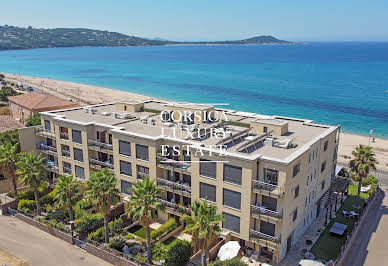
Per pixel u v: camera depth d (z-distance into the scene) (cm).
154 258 4147
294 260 4284
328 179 5588
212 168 4262
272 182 4038
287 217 4144
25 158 5016
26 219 5100
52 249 4441
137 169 5028
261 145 4609
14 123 8031
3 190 6012
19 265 4078
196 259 4206
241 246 4397
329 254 4462
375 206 5900
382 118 13688
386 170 7850
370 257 4422
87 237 4612
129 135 4912
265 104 16675
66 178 4525
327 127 5475
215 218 3334
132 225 4988
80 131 5538
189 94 19462
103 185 4047
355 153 5638
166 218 4969
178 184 4653
